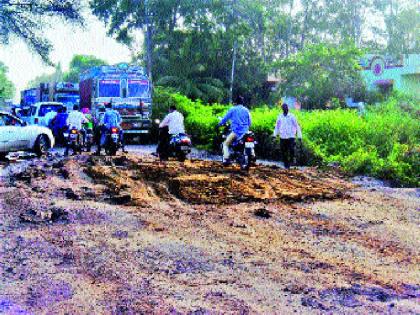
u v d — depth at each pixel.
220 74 50.47
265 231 7.60
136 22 51.03
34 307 4.76
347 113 20.08
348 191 11.01
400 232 7.69
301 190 10.76
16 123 17.97
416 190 11.23
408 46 40.66
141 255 6.32
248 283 5.39
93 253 6.37
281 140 14.84
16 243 6.76
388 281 5.53
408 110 23.12
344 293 5.13
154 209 8.87
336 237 7.36
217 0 49.06
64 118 25.14
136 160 14.90
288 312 4.65
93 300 4.92
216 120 20.86
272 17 62.97
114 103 25.14
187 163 14.32
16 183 11.20
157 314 4.59
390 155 14.16
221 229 7.65
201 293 5.09
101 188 10.50
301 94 37.16
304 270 5.83
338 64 36.41
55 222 7.86
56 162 15.46
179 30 49.28
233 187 10.67
